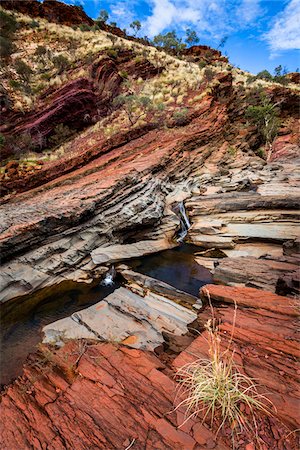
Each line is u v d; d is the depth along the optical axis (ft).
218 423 7.46
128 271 25.27
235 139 70.08
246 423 7.29
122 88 68.33
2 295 20.36
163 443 7.22
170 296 20.51
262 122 83.56
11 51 67.97
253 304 13.12
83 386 9.99
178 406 7.93
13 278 21.42
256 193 40.70
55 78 63.93
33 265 23.17
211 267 26.68
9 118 52.75
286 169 60.95
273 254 27.12
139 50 85.51
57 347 14.39
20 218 25.49
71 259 25.48
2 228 23.27
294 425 7.12
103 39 82.79
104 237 29.45
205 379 8.24
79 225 27.71
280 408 7.58
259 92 89.76
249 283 18.40
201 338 11.46
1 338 16.57
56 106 57.06
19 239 22.44
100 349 12.40
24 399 9.94
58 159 48.39
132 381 9.80
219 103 66.95
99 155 49.11
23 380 11.27
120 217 31.04
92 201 28.99
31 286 21.94
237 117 82.53
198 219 37.78
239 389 8.20
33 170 43.47
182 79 74.74
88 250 27.27
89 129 59.41
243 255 28.71
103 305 19.01
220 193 44.52
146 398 8.86
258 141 82.43
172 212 38.14
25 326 17.84
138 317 17.17
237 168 56.70
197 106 63.21
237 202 37.11
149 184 38.22
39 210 27.61
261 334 10.86
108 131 54.90
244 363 9.44
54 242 25.36
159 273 25.91
